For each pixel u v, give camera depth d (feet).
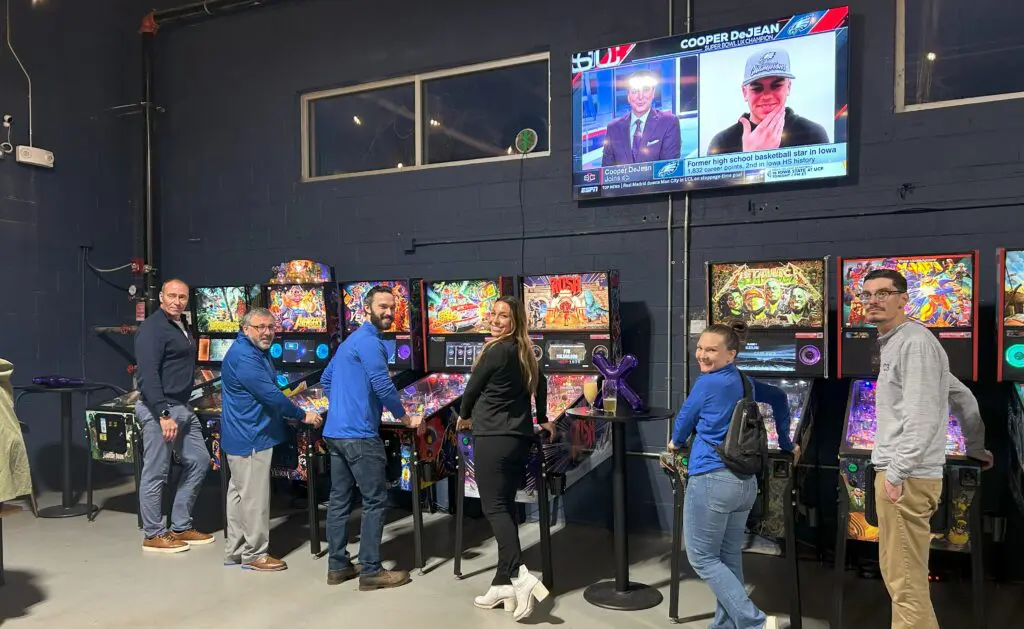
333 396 11.30
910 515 7.79
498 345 10.18
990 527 10.39
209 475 18.44
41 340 17.56
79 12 18.44
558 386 13.34
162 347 12.83
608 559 12.60
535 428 11.00
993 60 12.14
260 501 12.01
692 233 14.01
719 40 13.47
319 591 11.15
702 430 8.70
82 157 18.51
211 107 19.25
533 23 15.42
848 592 10.93
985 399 11.60
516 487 10.45
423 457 11.97
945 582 11.32
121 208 19.45
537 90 15.76
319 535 13.76
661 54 13.97
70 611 10.46
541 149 15.70
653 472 14.25
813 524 11.78
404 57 16.88
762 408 11.08
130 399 15.33
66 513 15.46
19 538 13.88
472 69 16.30
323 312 15.98
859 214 12.71
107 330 18.57
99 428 14.83
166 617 10.23
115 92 19.34
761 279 11.89
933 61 12.46
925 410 7.55
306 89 18.04
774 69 13.06
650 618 10.07
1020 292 10.12
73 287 18.28
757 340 11.89
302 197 18.06
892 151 12.48
